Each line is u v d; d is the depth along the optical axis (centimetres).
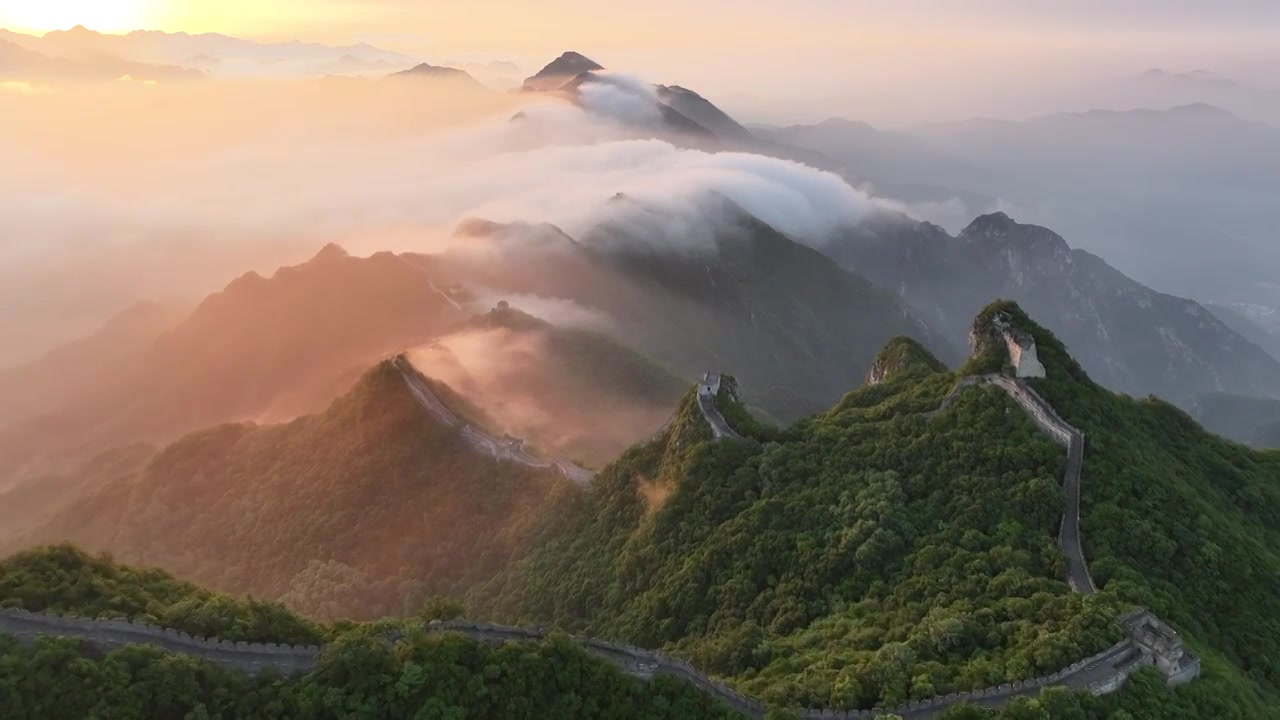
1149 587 8344
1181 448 12444
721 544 11081
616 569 12050
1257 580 9069
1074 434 10625
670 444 13775
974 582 8744
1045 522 9594
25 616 6456
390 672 6391
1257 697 7444
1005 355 12194
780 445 12725
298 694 6228
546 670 6619
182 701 6044
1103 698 6769
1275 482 12688
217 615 6850
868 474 11281
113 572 7531
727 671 8619
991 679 7062
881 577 9644
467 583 13562
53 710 5794
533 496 14688
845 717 6900
